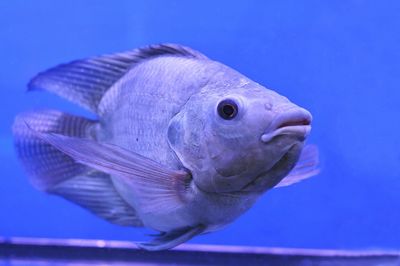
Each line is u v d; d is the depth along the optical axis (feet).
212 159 1.50
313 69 2.59
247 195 1.57
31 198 2.67
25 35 2.64
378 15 2.55
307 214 2.60
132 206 1.85
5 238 2.51
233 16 2.60
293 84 2.60
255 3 2.58
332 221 2.60
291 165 1.49
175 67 1.63
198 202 1.58
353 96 2.58
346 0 2.56
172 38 2.62
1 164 2.65
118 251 2.41
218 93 1.51
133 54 1.78
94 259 2.40
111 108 1.81
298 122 1.42
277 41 2.59
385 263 2.47
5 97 2.65
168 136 1.58
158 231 1.77
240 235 2.61
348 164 2.58
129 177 1.52
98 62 1.84
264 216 2.61
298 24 2.58
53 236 2.68
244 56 2.60
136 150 1.69
